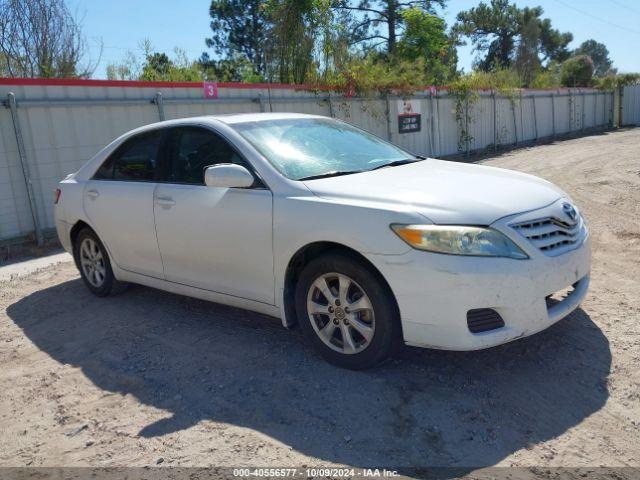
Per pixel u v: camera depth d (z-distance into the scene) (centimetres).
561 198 388
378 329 346
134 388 376
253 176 403
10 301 588
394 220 333
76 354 439
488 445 289
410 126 1694
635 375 346
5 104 805
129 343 448
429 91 1772
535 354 379
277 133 442
